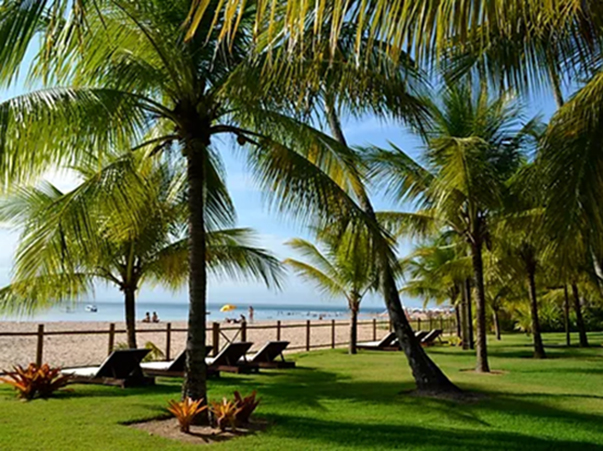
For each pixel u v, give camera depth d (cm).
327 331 3488
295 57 384
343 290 1739
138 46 638
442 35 223
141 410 700
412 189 1039
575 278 1638
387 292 920
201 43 636
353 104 597
